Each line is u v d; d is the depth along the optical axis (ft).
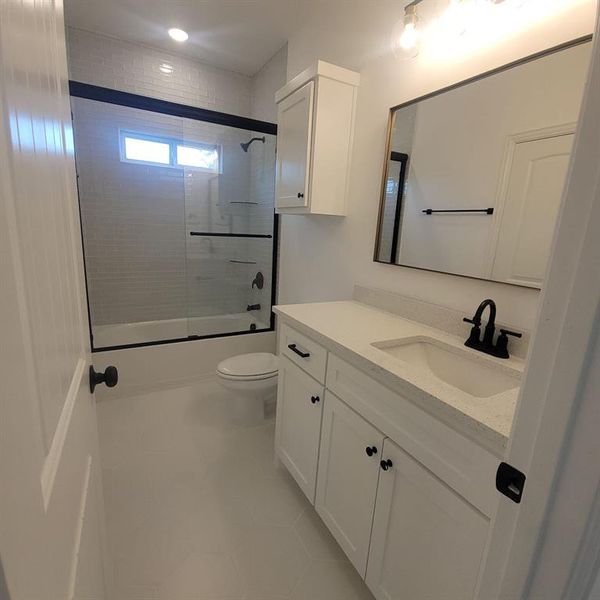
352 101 5.77
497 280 3.96
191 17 7.48
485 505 2.43
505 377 3.50
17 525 0.95
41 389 1.32
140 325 10.19
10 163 1.04
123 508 4.89
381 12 5.23
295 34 7.54
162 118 9.50
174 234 10.40
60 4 2.08
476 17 3.91
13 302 1.00
